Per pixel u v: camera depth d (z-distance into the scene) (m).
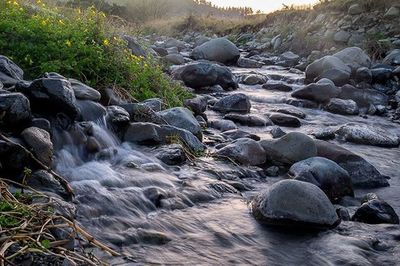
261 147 6.94
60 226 3.95
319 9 21.30
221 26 29.78
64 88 5.88
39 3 9.96
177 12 43.69
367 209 5.17
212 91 12.30
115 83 7.90
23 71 7.18
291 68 17.55
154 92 8.84
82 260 3.70
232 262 4.15
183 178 5.83
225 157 6.75
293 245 4.51
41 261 3.55
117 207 4.84
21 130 5.27
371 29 18.12
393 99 12.17
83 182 5.22
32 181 4.70
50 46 7.60
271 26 24.64
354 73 13.55
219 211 5.12
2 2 8.79
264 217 4.89
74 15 9.85
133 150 6.45
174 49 20.27
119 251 4.11
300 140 6.85
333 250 4.43
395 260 4.32
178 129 7.02
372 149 8.27
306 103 11.69
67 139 5.80
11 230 3.70
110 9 30.55
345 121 10.52
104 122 6.54
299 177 5.94
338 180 5.97
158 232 4.52
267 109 10.91
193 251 4.27
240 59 18.45
